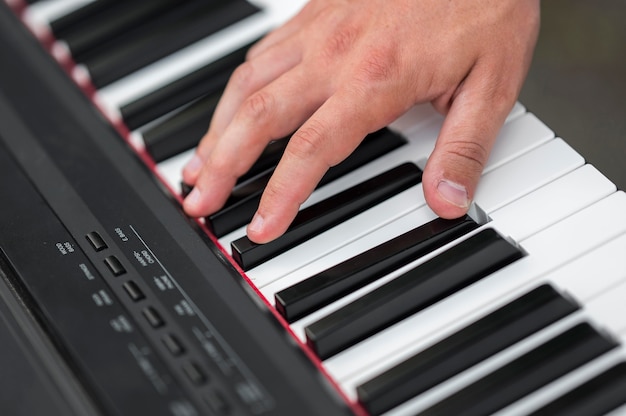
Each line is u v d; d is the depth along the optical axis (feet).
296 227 2.26
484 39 2.41
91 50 2.71
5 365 2.12
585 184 2.25
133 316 2.16
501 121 2.34
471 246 2.17
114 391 2.07
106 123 2.56
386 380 2.04
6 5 2.84
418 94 2.38
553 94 2.43
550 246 2.17
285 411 2.03
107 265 2.24
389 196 2.31
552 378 2.03
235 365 2.09
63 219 2.34
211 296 2.19
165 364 2.10
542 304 2.07
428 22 2.41
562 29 2.56
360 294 2.16
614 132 2.34
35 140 2.52
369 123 2.33
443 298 2.15
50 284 2.22
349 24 2.46
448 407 2.01
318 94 2.41
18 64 2.71
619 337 2.04
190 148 2.51
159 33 2.69
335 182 2.35
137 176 2.43
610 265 2.12
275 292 2.19
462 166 2.25
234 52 2.63
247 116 2.36
